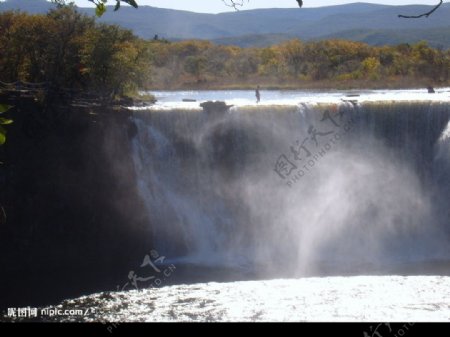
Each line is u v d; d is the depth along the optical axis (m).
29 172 40.69
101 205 42.06
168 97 68.25
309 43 115.50
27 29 54.56
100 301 32.91
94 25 57.50
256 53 116.19
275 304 31.72
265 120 44.41
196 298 32.94
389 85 83.88
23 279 37.66
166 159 43.78
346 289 34.03
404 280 35.59
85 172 41.72
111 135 42.38
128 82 54.69
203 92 77.81
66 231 41.19
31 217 40.62
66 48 54.50
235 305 31.67
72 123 41.44
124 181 42.69
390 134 44.81
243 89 83.50
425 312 30.16
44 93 41.91
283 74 97.75
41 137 40.97
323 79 95.62
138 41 61.09
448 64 92.31
